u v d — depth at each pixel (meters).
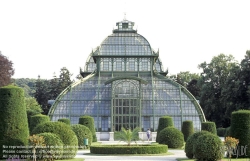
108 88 100.69
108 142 85.31
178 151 64.56
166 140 69.06
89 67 116.31
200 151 45.69
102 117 97.31
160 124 77.94
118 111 96.31
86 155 56.72
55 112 97.81
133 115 96.12
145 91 100.38
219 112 129.38
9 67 105.19
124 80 97.12
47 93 161.38
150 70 104.88
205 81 135.88
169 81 102.94
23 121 47.50
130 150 58.00
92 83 102.31
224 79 131.38
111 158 52.06
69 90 100.25
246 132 49.38
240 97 113.25
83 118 82.69
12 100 47.16
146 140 92.50
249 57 112.50
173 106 99.19
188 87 161.38
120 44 106.88
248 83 111.38
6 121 46.47
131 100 96.56
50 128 48.28
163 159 50.97
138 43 107.12
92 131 82.81
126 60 105.31
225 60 134.25
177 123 97.88
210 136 46.16
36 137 43.44
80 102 98.88
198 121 98.50
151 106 98.75
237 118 50.09
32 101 138.62
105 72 104.69
